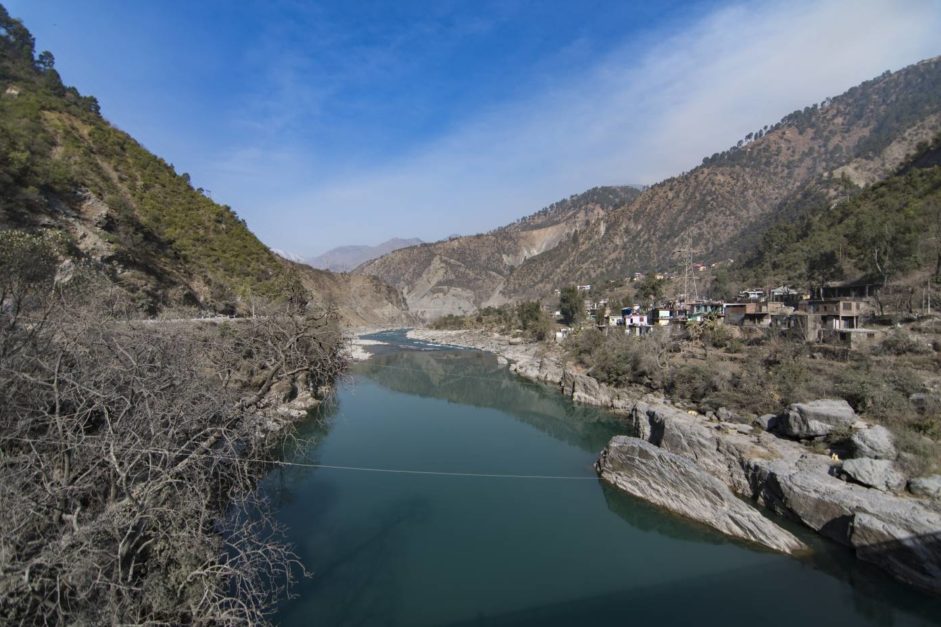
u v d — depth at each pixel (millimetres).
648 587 16109
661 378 38938
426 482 24688
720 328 48781
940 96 188875
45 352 8906
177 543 8305
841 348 34750
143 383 8703
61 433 7266
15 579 6223
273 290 49438
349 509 21438
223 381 11312
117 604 6984
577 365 53312
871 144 159125
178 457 9586
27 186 35469
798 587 15891
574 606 15156
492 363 71875
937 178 64500
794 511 19219
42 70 59656
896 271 48438
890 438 19328
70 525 7328
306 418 33406
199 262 50688
